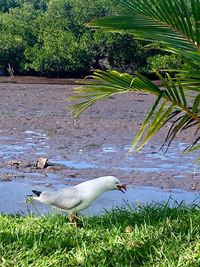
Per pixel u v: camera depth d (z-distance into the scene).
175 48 5.46
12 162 14.27
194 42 5.63
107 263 6.26
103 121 20.94
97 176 13.23
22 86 33.28
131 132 18.86
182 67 5.95
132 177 13.11
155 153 15.48
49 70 40.88
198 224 7.14
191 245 6.52
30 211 9.83
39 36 42.34
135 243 6.70
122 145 16.64
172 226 7.14
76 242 6.89
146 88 6.05
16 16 48.34
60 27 43.78
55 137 17.86
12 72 40.84
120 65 42.19
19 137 17.81
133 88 6.10
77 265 6.30
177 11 5.59
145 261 6.29
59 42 41.12
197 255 6.24
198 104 5.98
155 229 7.12
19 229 7.33
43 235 7.10
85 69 41.56
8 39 41.44
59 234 7.19
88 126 19.88
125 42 41.19
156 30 5.53
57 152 15.68
